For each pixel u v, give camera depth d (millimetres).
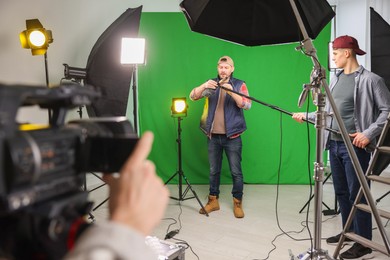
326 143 2729
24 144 354
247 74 4289
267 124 4363
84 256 293
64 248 393
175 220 3271
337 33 4785
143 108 4379
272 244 2783
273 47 4234
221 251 2672
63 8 3807
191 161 4438
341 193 2740
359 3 4527
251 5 2332
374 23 4324
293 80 4273
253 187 4344
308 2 2148
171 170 4461
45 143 383
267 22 2387
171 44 4270
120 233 309
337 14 4742
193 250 2689
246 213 3453
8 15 3365
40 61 3641
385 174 4672
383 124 2404
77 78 3367
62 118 441
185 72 4309
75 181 435
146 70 4320
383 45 4285
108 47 3490
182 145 4410
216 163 3508
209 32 2480
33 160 360
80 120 506
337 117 1830
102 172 458
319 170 1960
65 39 3857
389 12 4637
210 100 3455
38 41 3006
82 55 4062
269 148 4406
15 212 369
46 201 392
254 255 2609
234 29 2463
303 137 4367
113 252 297
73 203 421
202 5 2342
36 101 438
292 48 4223
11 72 3416
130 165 355
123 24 3580
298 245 2758
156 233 2992
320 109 1938
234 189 3422
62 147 410
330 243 2789
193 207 3615
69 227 403
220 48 4254
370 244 2215
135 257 301
